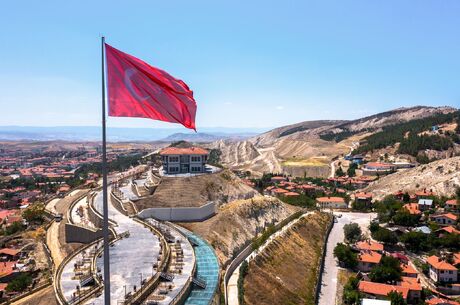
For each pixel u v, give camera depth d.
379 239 141.75
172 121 30.42
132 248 89.88
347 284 102.06
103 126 28.58
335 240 147.75
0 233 145.75
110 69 28.53
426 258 129.12
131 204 134.62
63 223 138.62
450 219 156.38
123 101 28.81
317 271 114.00
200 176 160.62
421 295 98.94
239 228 130.38
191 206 138.50
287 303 91.19
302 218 156.25
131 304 60.38
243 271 94.00
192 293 71.75
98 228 109.62
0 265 110.06
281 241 124.94
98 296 62.88
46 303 72.94
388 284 104.50
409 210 168.88
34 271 104.12
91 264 78.94
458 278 110.69
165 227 114.69
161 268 76.06
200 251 99.12
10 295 90.00
